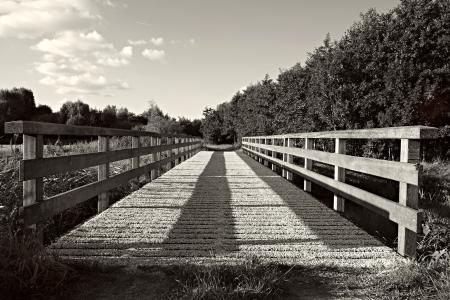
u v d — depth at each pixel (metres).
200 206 4.77
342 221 4.03
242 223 3.92
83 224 3.83
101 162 4.48
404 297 2.27
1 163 6.25
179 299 2.20
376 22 12.31
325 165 11.75
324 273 2.60
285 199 5.30
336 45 12.77
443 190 6.61
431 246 3.28
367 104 11.48
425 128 2.73
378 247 3.16
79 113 37.50
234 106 43.91
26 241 2.51
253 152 15.75
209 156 17.45
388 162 3.26
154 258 2.82
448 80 11.09
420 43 11.16
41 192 3.02
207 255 2.90
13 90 42.69
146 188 6.29
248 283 2.37
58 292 2.28
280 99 19.19
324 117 12.57
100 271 2.57
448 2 11.29
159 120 45.09
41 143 3.02
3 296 2.14
